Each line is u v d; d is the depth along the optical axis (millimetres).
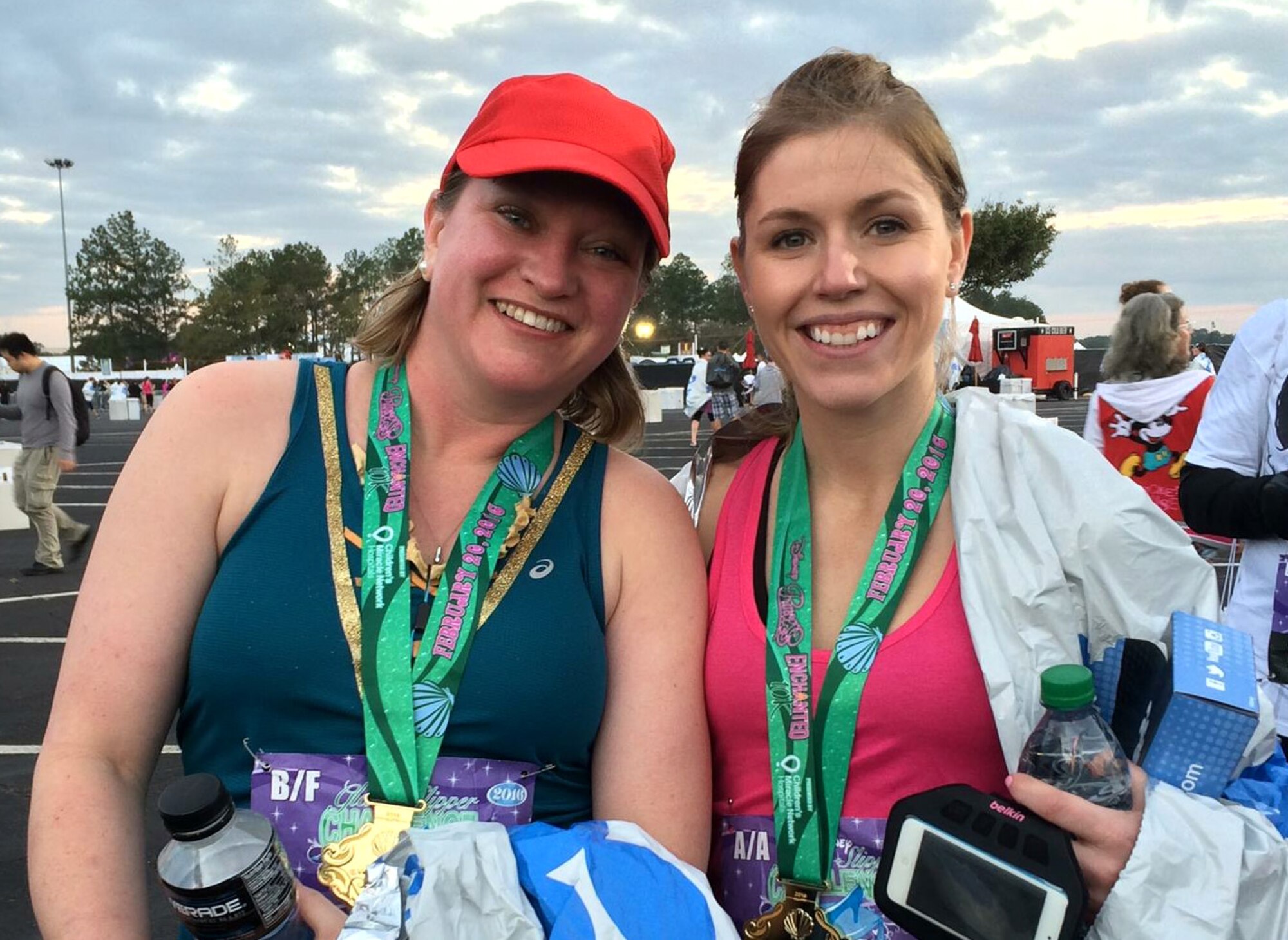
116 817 1246
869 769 1390
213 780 1076
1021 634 1344
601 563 1521
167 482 1396
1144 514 1359
